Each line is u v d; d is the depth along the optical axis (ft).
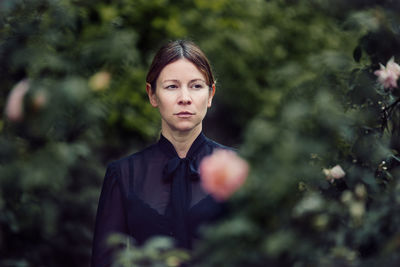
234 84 16.53
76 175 11.82
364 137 6.82
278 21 17.13
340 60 8.11
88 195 11.69
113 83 11.91
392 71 6.66
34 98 9.34
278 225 6.89
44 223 10.55
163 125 6.63
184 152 6.56
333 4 14.42
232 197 6.93
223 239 6.10
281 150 8.63
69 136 11.30
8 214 9.95
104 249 6.37
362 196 6.02
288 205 7.38
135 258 5.15
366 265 4.97
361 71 7.14
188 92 6.24
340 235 5.50
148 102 13.00
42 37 9.95
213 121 18.67
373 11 7.41
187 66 6.23
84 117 10.63
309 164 7.29
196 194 6.32
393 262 4.75
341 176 6.54
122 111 12.66
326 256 5.36
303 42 16.90
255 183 7.89
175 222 6.19
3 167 9.93
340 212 5.79
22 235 10.61
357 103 7.05
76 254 11.52
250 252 6.04
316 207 5.91
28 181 9.85
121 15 13.43
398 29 7.29
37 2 9.92
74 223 11.54
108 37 11.55
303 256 5.56
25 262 10.14
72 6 10.53
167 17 14.08
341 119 7.14
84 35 11.50
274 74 14.64
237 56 16.21
